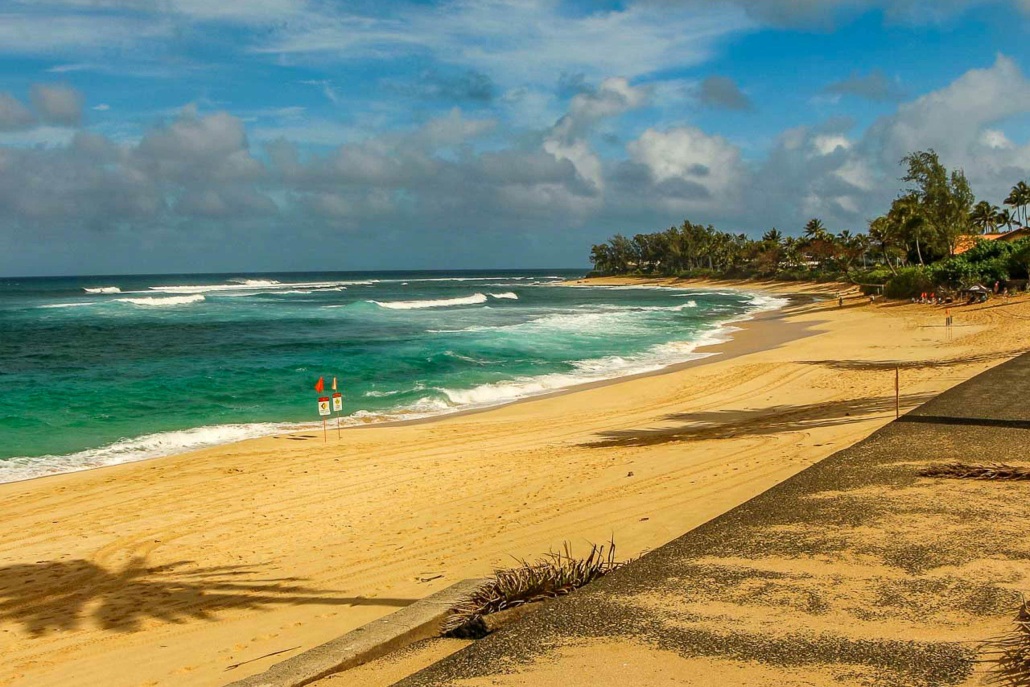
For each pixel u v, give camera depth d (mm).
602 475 11336
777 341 36406
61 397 22297
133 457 15555
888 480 4844
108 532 9938
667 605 3094
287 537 9289
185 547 9109
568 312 62094
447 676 2600
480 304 77750
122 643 6184
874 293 72062
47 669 5719
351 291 113750
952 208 74688
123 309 65312
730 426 15594
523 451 14406
